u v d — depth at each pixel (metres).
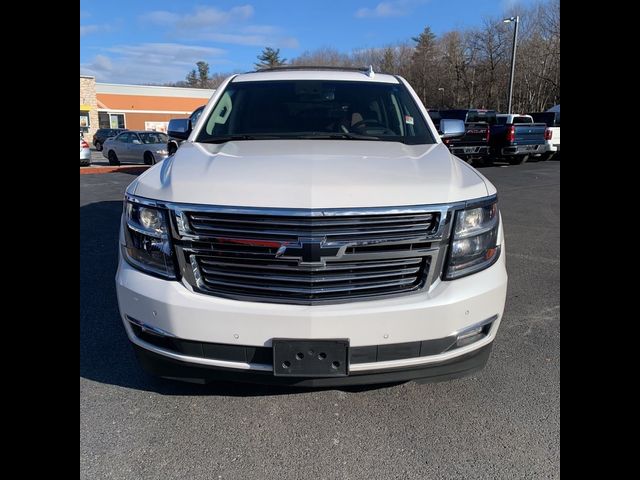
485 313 2.36
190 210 2.23
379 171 2.43
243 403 2.71
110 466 2.23
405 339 2.23
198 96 58.72
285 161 2.55
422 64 65.81
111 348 3.36
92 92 46.81
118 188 11.80
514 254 5.70
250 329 2.20
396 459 2.28
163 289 2.28
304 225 2.16
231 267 2.25
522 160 17.89
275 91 3.80
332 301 2.21
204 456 2.30
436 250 2.26
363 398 2.76
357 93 3.79
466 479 2.16
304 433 2.46
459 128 3.97
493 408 2.66
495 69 53.91
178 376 2.40
